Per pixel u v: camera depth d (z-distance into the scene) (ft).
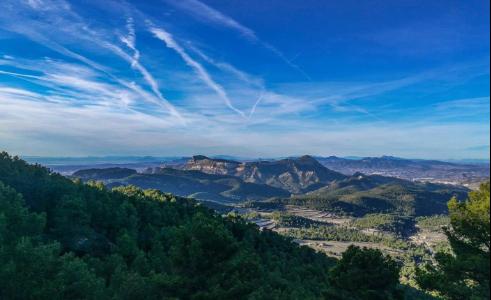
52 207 301.63
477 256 78.54
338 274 125.80
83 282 132.98
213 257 121.90
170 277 119.24
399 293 120.98
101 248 252.42
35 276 122.83
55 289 119.24
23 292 117.50
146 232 324.60
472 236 81.20
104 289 145.89
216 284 116.16
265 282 228.22
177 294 118.01
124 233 281.33
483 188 79.00
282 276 288.30
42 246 135.23
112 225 313.73
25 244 127.85
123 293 130.72
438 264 89.71
